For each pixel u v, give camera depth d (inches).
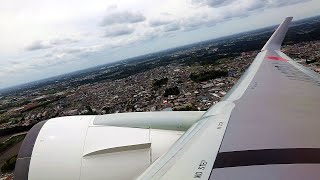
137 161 263.4
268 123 199.6
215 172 129.6
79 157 263.1
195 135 190.4
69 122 295.9
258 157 141.2
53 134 279.4
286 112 226.1
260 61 512.7
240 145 160.2
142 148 271.3
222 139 173.2
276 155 142.4
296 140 164.1
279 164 132.3
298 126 190.2
